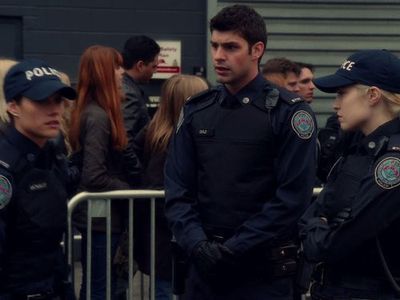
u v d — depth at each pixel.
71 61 9.47
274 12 9.72
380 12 9.88
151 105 9.08
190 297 4.79
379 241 4.05
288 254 4.54
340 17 9.82
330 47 9.85
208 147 4.61
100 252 6.08
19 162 4.16
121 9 9.50
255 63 4.59
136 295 7.01
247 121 4.54
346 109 4.22
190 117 4.70
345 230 4.03
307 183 4.48
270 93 4.56
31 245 4.21
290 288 4.65
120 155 6.10
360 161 4.18
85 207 5.98
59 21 9.41
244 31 4.50
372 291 4.09
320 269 4.31
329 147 5.97
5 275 4.20
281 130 4.49
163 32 9.58
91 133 5.92
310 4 9.76
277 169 4.51
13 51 9.41
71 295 4.48
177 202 4.68
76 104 6.04
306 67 7.17
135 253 6.21
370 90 4.14
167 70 9.58
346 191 4.17
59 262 4.39
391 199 3.96
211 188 4.59
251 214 4.53
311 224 4.26
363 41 9.90
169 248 6.07
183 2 9.59
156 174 6.06
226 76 4.54
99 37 9.49
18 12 9.35
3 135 4.37
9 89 4.20
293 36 9.78
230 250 4.45
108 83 6.02
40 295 4.28
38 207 4.20
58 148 4.46
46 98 4.11
